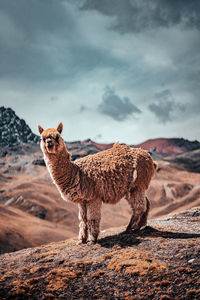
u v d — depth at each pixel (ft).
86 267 29.99
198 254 28.32
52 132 34.06
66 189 35.01
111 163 37.14
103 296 24.73
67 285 26.99
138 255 30.45
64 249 36.60
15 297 25.71
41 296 25.68
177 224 43.27
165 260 28.73
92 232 36.19
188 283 23.99
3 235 582.35
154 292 23.89
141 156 38.91
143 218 39.50
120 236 37.45
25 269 31.42
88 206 36.37
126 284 25.85
